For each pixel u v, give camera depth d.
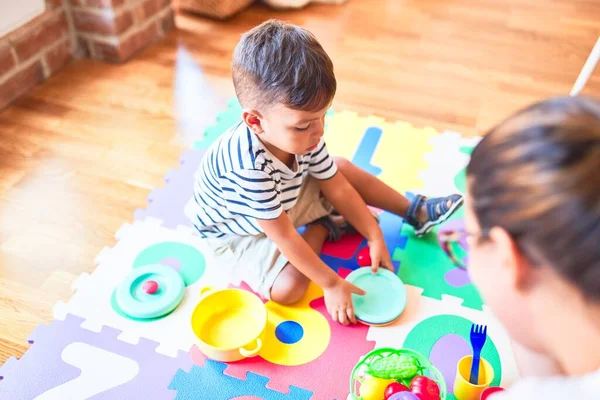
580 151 0.51
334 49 2.19
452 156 1.68
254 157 1.12
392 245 1.43
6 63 1.84
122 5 2.03
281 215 1.18
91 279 1.35
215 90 1.98
